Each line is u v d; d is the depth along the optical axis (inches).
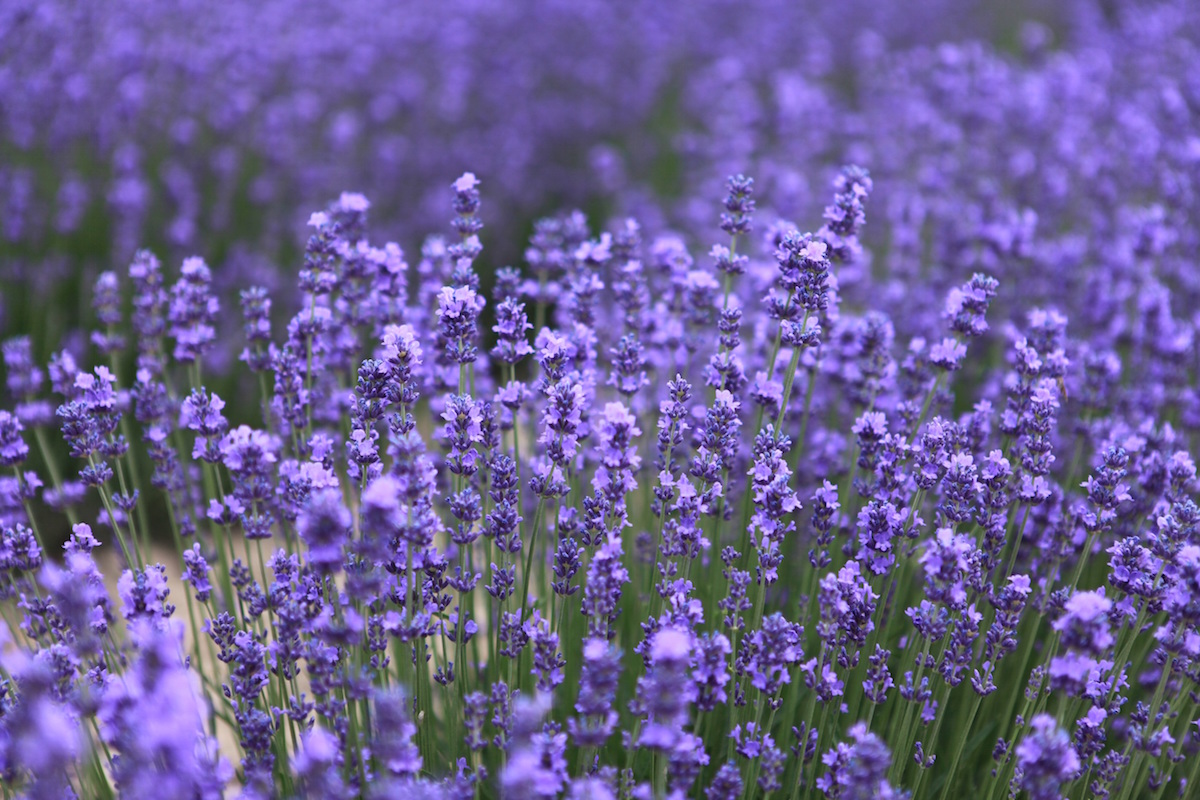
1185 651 99.5
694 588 127.3
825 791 98.3
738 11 474.0
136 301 145.9
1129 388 175.5
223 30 331.0
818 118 313.7
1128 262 195.2
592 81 416.2
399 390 100.4
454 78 367.2
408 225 302.8
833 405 167.6
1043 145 261.0
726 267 132.1
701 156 355.3
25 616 106.9
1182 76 280.8
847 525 131.6
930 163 259.1
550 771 79.7
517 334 114.5
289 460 123.2
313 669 88.0
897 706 108.2
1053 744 79.1
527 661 121.0
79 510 190.7
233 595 137.8
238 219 291.4
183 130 273.0
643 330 145.9
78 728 84.2
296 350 131.2
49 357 213.8
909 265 213.3
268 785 79.7
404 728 76.8
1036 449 115.9
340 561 80.7
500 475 104.3
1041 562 127.7
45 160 268.2
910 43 458.6
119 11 304.7
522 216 337.1
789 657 95.3
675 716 75.4
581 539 108.4
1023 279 205.0
